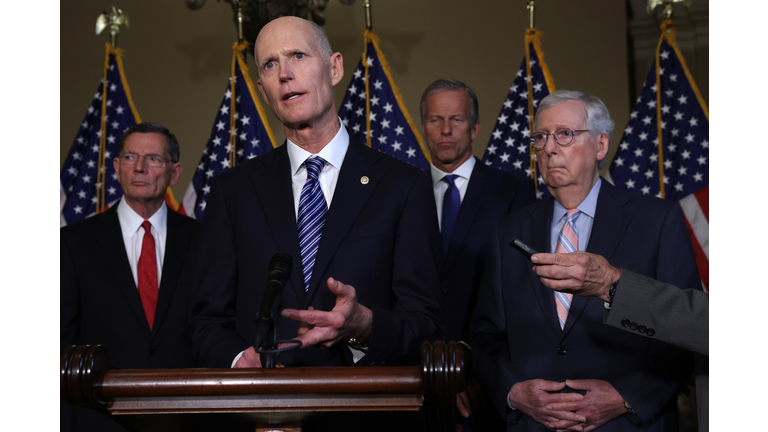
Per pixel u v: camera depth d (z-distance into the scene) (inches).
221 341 67.8
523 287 86.7
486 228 114.0
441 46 215.8
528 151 155.8
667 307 70.6
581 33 211.6
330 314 55.0
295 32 72.5
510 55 213.5
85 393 48.8
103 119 169.2
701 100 157.6
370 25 168.6
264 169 78.2
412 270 71.6
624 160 159.0
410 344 64.0
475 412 101.3
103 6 222.8
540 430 80.9
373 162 76.7
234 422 53.6
